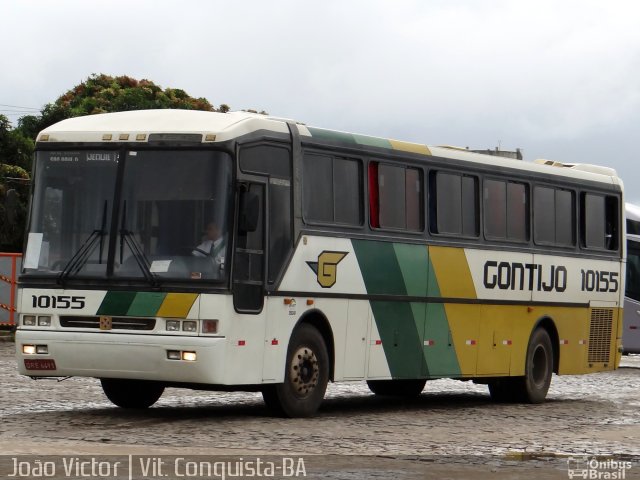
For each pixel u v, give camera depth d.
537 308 28.89
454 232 26.34
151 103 75.25
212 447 17.66
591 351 31.03
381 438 19.72
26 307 21.27
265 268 21.39
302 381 22.33
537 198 29.05
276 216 21.77
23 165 62.84
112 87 76.56
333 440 19.09
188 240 20.69
